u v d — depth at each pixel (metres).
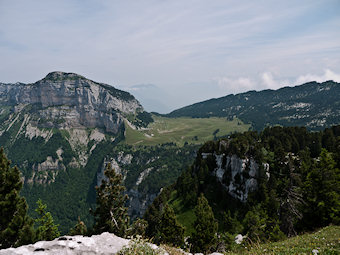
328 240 16.84
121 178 39.03
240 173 91.50
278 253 14.87
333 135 109.25
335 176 41.31
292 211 42.75
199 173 110.31
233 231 71.06
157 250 12.36
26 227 26.33
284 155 84.69
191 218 91.38
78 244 12.01
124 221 38.81
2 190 28.11
